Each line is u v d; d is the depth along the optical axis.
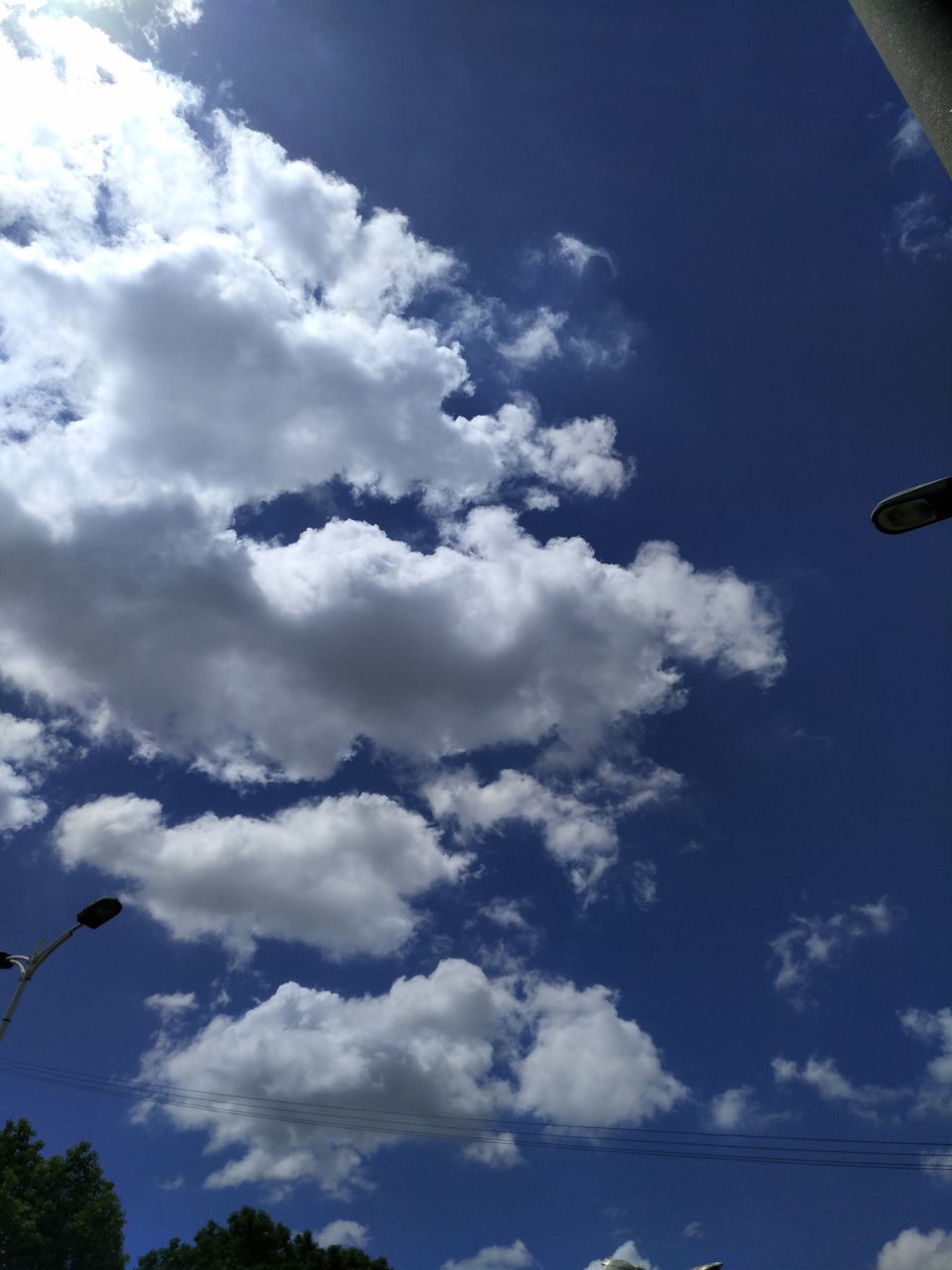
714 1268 20.39
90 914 18.17
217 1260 40.25
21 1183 34.38
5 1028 16.98
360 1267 42.50
